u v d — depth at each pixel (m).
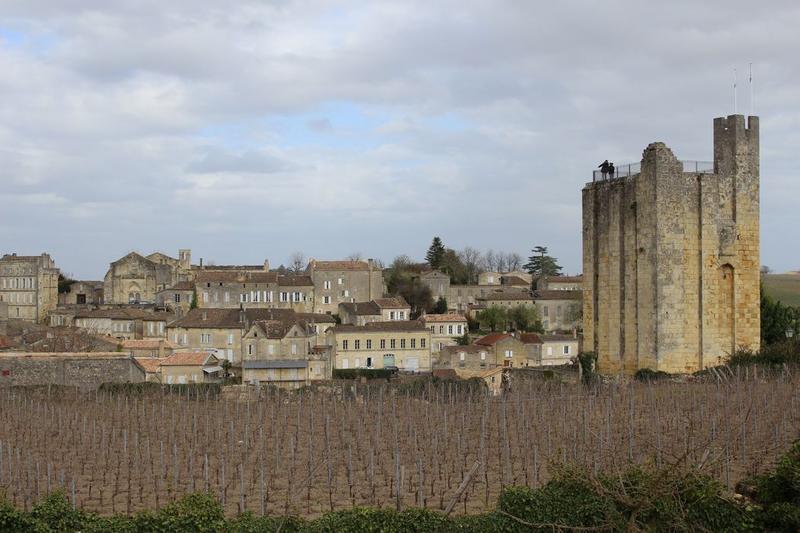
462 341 146.12
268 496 44.72
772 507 31.58
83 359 88.00
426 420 61.91
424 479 48.16
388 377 119.94
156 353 115.38
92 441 58.38
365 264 183.00
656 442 45.62
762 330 87.94
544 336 140.25
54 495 36.28
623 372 73.75
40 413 68.38
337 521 34.12
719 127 72.31
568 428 55.59
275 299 175.12
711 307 70.75
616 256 74.56
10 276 193.75
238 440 60.25
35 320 191.00
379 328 137.25
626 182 73.56
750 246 72.00
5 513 34.62
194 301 171.50
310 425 63.03
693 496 32.00
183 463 53.59
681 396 60.97
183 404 75.25
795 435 49.78
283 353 117.62
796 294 146.88
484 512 37.50
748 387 58.72
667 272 69.94
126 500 46.09
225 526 33.94
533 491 34.88
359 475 50.56
